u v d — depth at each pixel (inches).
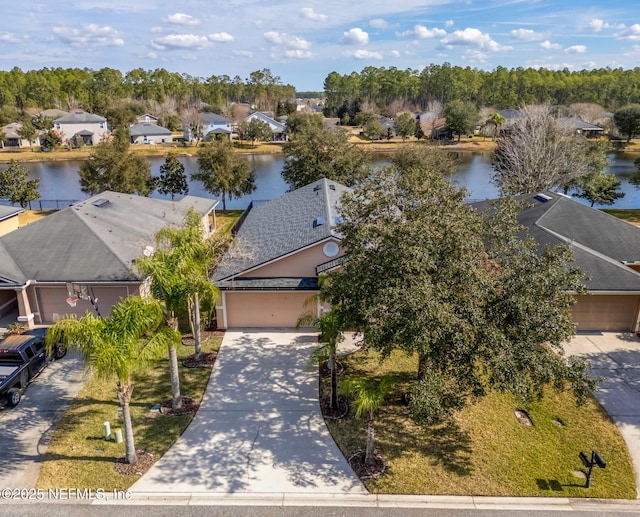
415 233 499.2
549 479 503.2
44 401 639.1
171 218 1163.9
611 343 803.4
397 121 4042.8
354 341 805.9
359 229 548.7
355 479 505.4
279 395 659.4
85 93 5728.3
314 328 860.6
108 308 862.5
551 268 496.7
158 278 576.1
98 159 1688.0
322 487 494.3
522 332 478.9
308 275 845.2
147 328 514.3
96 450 547.2
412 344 468.8
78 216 949.2
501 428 585.9
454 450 547.8
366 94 6555.1
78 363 735.1
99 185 1720.0
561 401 641.0
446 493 484.4
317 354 589.0
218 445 557.9
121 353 470.3
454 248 504.4
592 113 4001.0
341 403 638.5
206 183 1793.8
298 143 1705.2
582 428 587.8
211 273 860.6
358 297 523.5
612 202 1752.0
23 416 606.5
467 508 466.9
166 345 531.5
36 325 856.3
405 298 455.5
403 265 487.8
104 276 823.1
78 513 460.4
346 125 5275.6
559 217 1033.5
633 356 760.3
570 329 486.6
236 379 696.4
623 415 614.2
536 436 572.1
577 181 1718.8
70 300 790.5
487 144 3814.0
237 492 487.5
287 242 888.9
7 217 1213.7
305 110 6752.0
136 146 3722.9
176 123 4645.7
